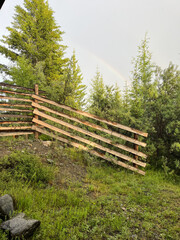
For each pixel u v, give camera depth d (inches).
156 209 146.2
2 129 231.0
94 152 263.6
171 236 111.1
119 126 263.3
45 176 162.7
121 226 117.8
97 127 268.5
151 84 324.8
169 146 281.4
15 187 135.5
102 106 336.5
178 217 134.8
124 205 147.8
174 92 313.1
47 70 649.0
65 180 178.5
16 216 94.0
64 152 247.8
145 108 316.5
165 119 291.9
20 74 354.9
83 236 103.1
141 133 258.1
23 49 640.4
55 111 274.5
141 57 322.7
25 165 165.8
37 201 127.6
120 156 260.4
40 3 690.2
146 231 115.6
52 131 295.3
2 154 177.5
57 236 97.9
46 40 682.8
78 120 271.1
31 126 278.1
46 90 357.4
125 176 226.8
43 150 228.5
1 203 97.1
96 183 189.0
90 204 141.7
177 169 260.4
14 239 81.7
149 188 194.5
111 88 339.6
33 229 91.4
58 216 116.1
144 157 253.1
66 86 354.9
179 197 174.2
